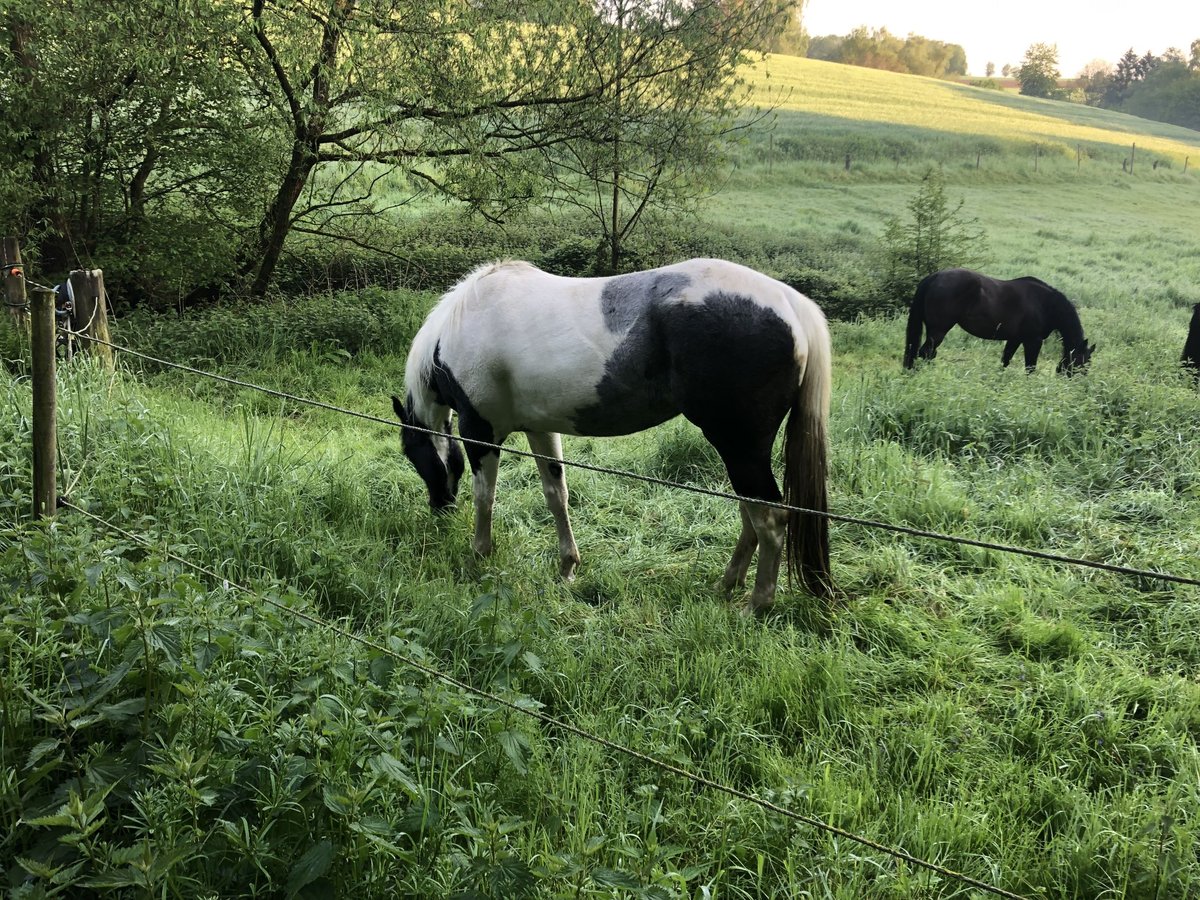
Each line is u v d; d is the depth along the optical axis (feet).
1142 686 10.73
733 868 7.74
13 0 26.50
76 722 7.10
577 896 6.20
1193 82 293.64
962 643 12.06
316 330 29.01
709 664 11.09
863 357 36.50
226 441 17.40
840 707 10.32
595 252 43.86
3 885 6.56
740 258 55.01
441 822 7.11
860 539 16.01
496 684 9.29
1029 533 15.97
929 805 8.66
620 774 8.91
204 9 27.45
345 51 31.01
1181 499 17.24
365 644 9.20
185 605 8.64
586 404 13.47
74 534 10.18
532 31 33.78
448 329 14.39
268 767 7.18
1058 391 22.47
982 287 31.81
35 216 31.37
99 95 29.43
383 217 45.62
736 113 39.29
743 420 12.58
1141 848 7.90
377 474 18.10
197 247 31.37
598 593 14.08
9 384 16.20
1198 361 29.04
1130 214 93.91
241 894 6.54
